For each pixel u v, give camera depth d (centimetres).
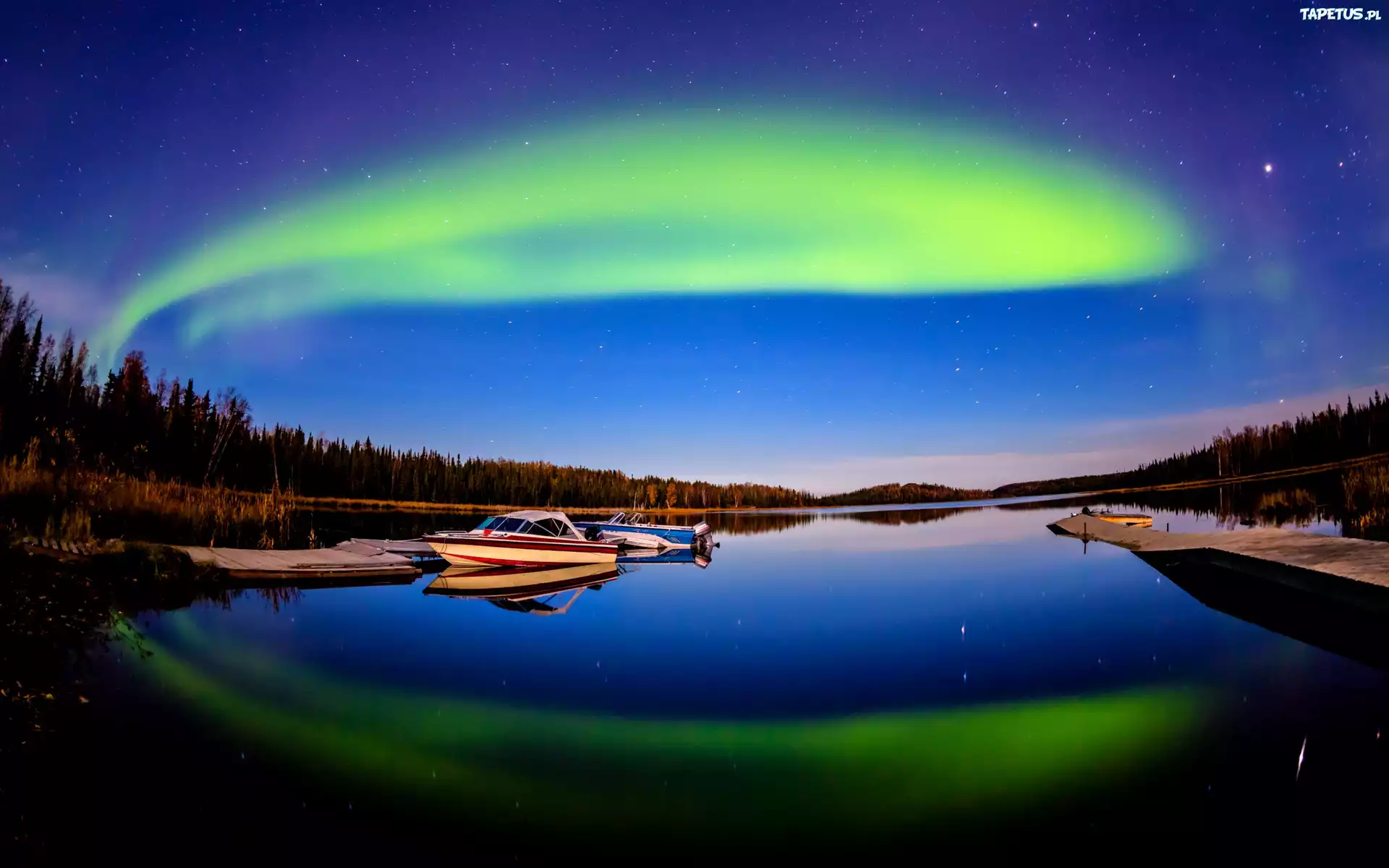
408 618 1411
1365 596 1177
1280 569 1482
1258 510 3938
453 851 486
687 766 641
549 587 1947
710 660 1063
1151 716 747
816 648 1134
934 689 885
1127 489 13562
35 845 452
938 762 641
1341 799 538
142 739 641
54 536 1465
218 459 6228
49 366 4266
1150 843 486
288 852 473
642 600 1692
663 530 3619
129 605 1250
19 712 631
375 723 743
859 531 4738
